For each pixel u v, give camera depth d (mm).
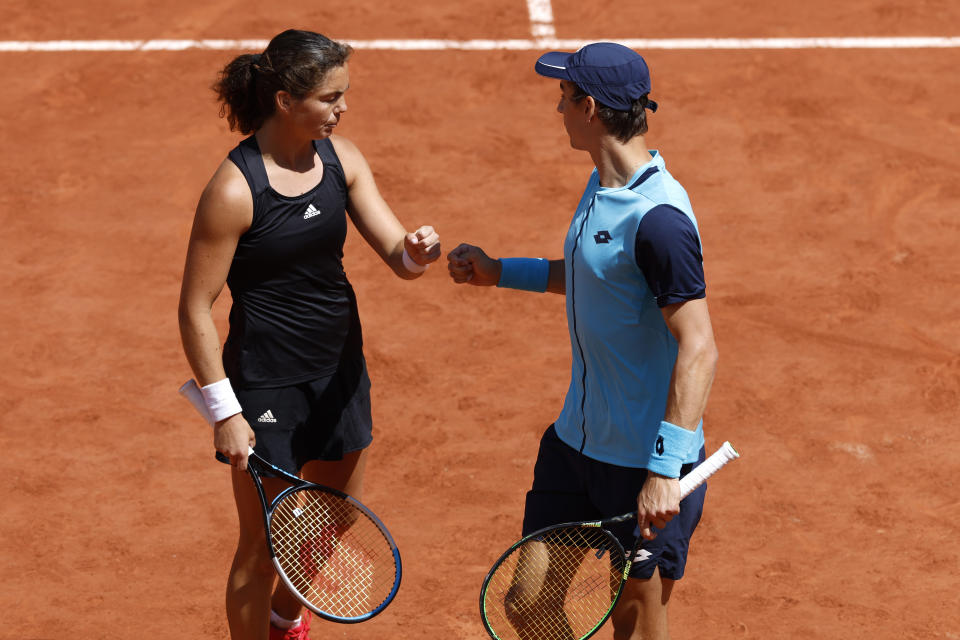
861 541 20641
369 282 29781
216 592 19516
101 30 44500
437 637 18406
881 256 31078
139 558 20266
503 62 42750
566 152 36750
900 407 24719
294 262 14758
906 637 18406
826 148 37000
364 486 22109
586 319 14219
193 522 21219
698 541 20641
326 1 47438
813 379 25719
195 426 24125
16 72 41344
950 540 20641
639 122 13805
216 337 14500
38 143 36906
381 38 44375
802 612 18953
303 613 17859
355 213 15914
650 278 13375
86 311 28375
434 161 36031
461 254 16266
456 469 22688
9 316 28062
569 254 14414
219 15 45906
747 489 22062
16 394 25047
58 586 19547
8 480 22234
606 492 14781
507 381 25688
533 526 15508
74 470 22609
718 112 39344
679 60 43000
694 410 13211
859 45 44062
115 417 24328
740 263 30734
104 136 37438
